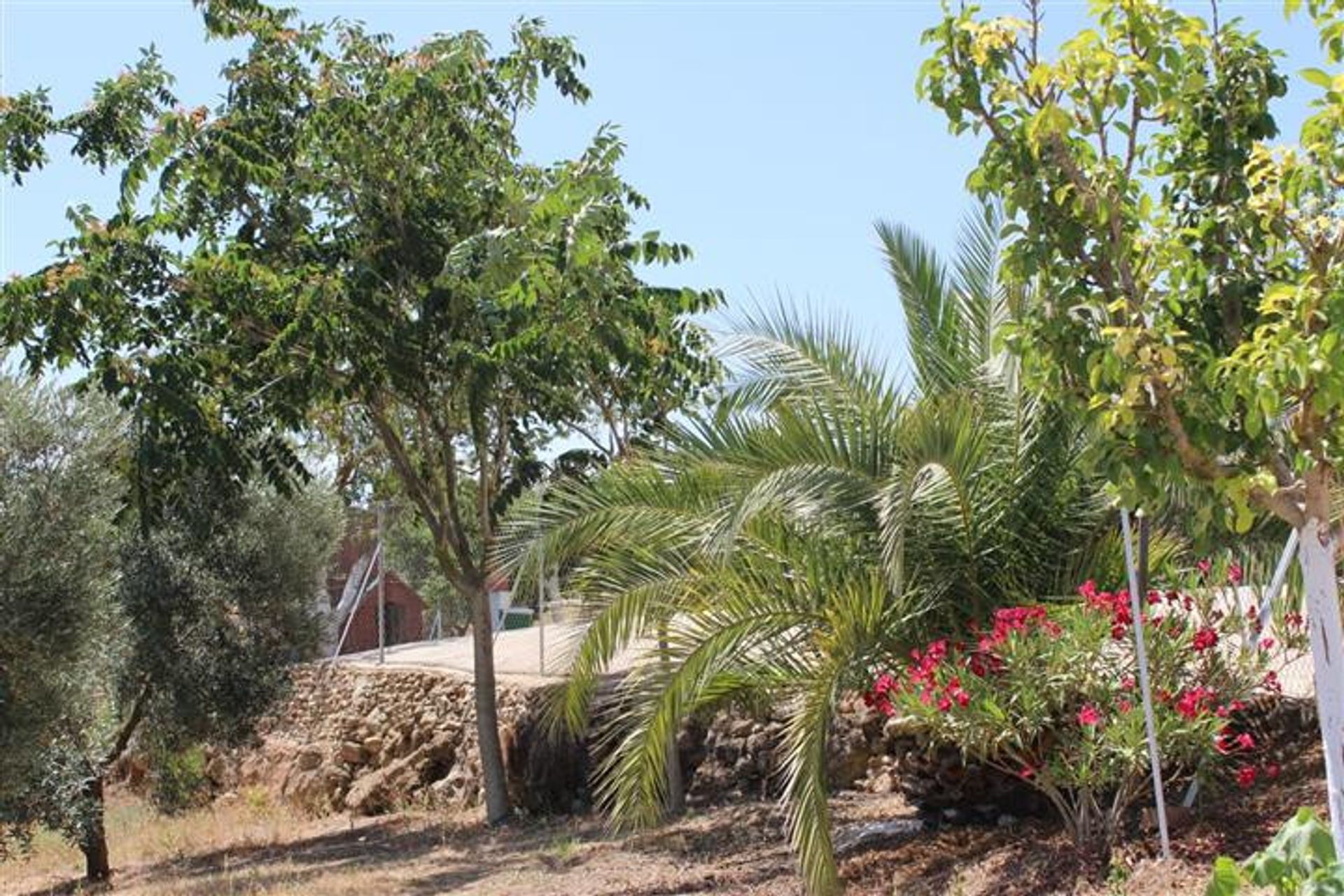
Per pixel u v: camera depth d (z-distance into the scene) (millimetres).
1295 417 4656
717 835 11523
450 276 12867
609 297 12625
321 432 18203
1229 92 5215
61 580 12422
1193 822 7473
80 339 13195
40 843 18328
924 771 9219
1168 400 4590
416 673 18953
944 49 5082
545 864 11852
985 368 9000
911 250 9797
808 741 8281
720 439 8641
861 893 8445
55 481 12609
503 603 26703
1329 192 4891
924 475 8227
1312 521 4605
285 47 14531
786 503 8336
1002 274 5055
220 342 14047
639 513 9039
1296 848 3746
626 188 13625
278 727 21141
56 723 12969
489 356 13414
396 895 11586
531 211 11594
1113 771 7418
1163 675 7348
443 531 15516
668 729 8922
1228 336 5012
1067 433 8609
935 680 7566
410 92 13992
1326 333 4223
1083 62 4887
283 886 12586
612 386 14477
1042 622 7453
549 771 14781
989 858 8266
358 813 17938
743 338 9062
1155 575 8602
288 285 13648
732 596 8766
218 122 13891
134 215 13898
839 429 8539
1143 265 5023
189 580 16719
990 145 5043
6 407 12602
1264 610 7633
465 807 16562
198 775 19594
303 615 17500
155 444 12852
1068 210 4949
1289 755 8211
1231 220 5000
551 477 14461
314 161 14750
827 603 8648
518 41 14852
